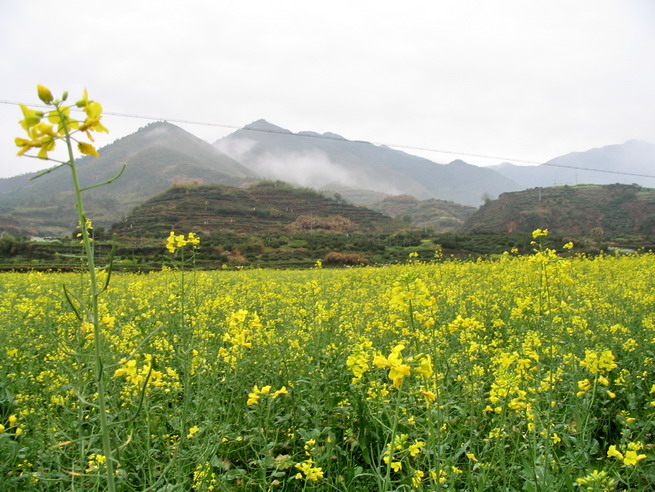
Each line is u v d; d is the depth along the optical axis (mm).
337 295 11953
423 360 2525
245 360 4586
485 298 10633
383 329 7207
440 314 8227
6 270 31984
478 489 3385
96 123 1837
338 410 4754
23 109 1755
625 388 5152
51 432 3574
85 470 3227
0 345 6609
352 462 4203
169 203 124125
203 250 46281
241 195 146500
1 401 4715
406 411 4055
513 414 3930
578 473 3711
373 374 4664
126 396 4383
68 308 7051
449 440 3863
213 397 4062
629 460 3246
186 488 3475
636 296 9898
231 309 8945
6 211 185500
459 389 4863
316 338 6445
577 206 103438
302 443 4477
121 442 3701
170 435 4082
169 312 7633
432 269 18094
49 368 5324
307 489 3670
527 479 3502
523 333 6973
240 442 4199
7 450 3828
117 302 10812
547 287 4852
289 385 5293
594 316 7742
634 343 6184
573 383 4688
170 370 4289
